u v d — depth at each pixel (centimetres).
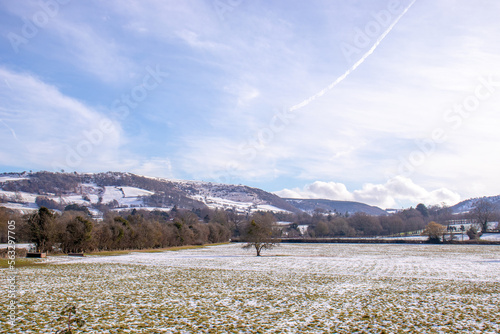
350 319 1856
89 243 7600
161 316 1848
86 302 2172
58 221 7188
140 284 2995
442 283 3231
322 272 4106
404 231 19162
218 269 4378
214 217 17975
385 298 2461
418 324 1759
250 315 1920
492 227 17162
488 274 3978
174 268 4431
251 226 7456
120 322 1705
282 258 6356
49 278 3272
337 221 18312
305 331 1634
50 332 1513
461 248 9394
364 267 4719
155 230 10250
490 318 1881
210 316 1878
